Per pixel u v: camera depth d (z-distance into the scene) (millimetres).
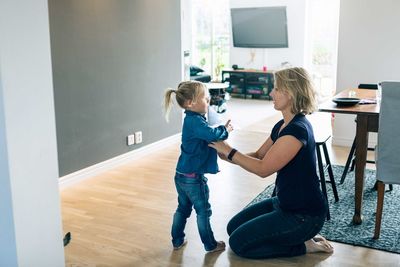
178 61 5668
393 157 2844
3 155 1814
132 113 4887
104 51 4426
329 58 9188
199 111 2650
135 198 3773
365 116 3092
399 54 5090
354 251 2834
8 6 1739
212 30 10195
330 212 3420
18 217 1875
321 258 2750
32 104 1876
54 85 3883
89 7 4191
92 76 4301
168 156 5059
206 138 2549
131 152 4914
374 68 5219
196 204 2723
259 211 2912
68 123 4066
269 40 9445
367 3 5105
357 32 5211
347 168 4074
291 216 2611
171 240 3000
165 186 4066
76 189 3998
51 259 2047
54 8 3811
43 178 1962
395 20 5031
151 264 2693
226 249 2871
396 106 2750
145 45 5020
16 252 1893
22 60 1815
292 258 2750
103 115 4477
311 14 9156
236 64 10008
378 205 2938
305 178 2561
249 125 6637
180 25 5652
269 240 2664
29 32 1832
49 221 2016
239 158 2561
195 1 10188
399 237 2996
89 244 2945
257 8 9336
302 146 2502
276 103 2613
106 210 3518
